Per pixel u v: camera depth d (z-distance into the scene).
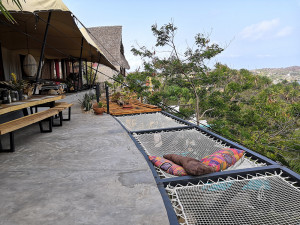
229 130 14.37
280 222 1.71
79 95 11.55
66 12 5.99
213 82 14.45
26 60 8.37
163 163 2.66
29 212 1.73
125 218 1.63
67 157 3.02
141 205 1.80
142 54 13.87
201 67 13.67
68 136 4.16
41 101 4.26
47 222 1.60
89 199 1.91
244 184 2.22
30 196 1.98
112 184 2.19
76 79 12.09
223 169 2.62
